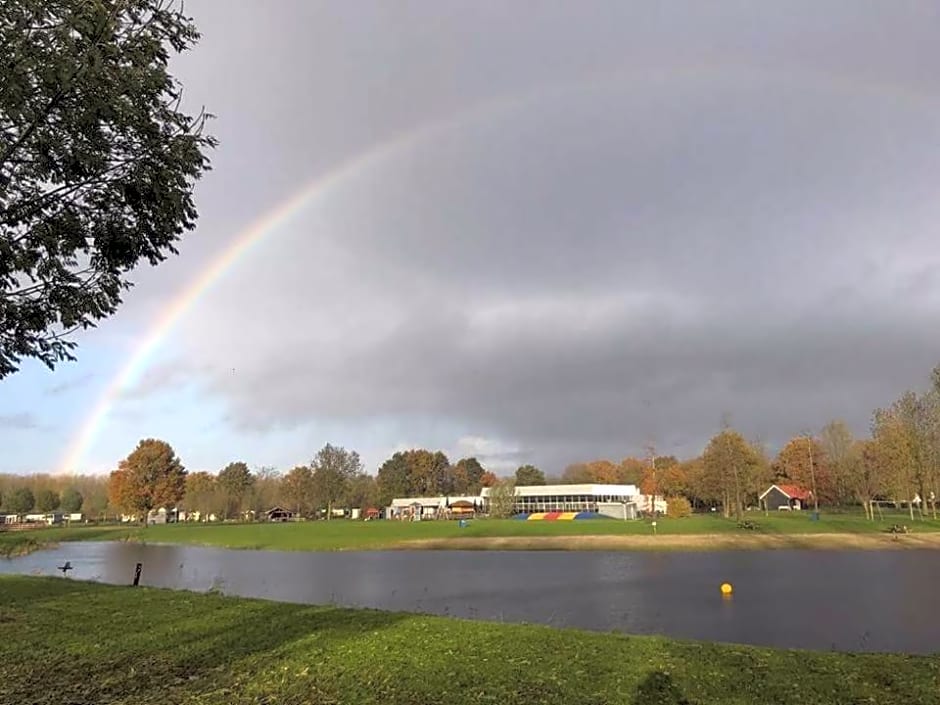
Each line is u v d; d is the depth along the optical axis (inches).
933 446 2684.5
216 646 438.3
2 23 228.8
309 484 5108.3
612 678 343.9
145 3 265.6
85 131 258.8
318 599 1209.4
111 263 299.6
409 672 359.9
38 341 293.0
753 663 373.4
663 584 1419.8
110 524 4537.4
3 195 259.3
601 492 5177.2
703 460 3850.9
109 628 505.4
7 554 2351.1
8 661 406.6
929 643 791.7
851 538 2476.6
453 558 2255.2
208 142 298.8
